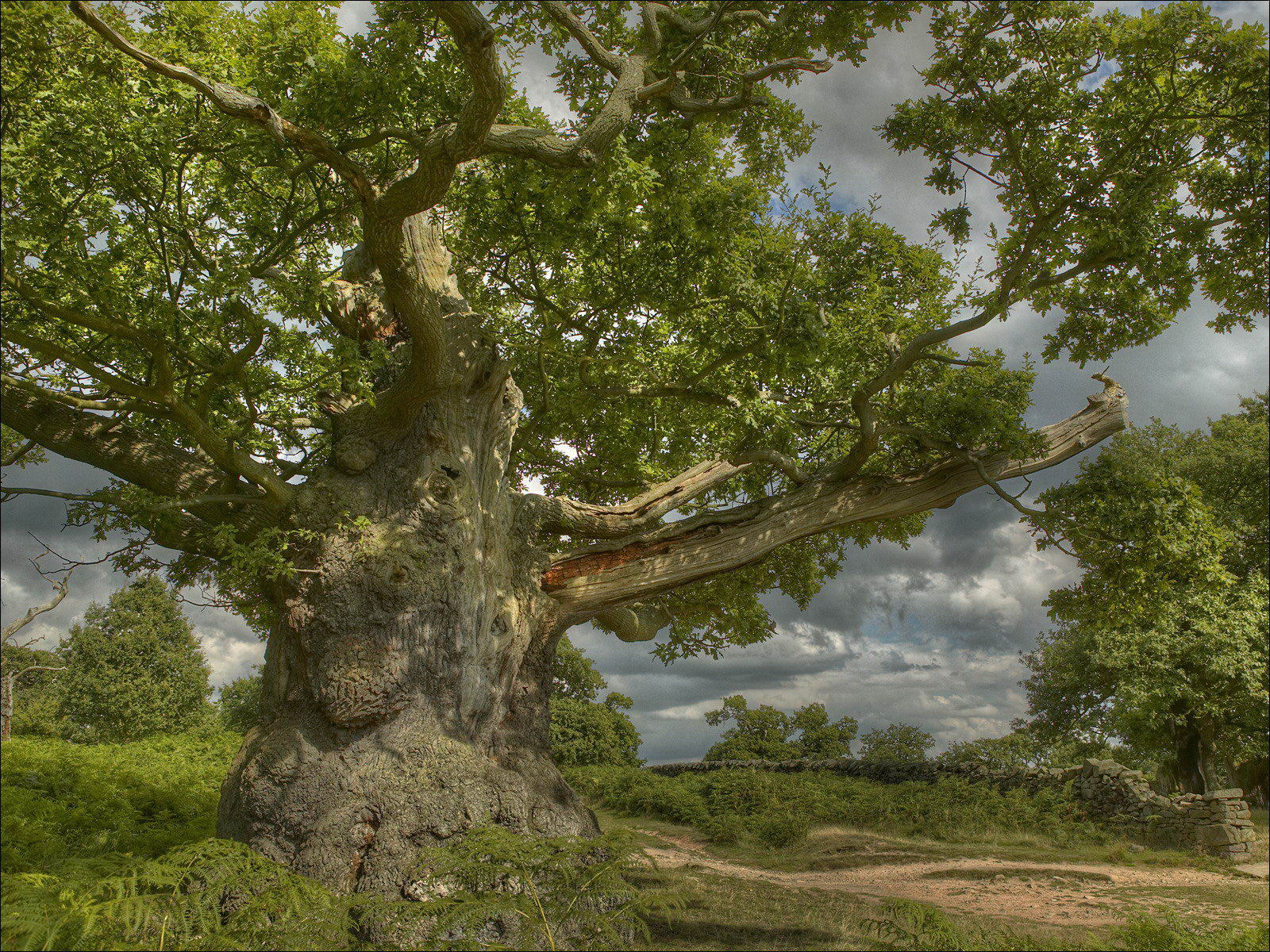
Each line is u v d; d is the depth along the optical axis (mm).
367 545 9094
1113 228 9414
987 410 10867
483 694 9727
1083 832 15883
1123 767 17516
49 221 7391
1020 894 10664
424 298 8758
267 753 8422
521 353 11828
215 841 5195
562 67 10086
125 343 9812
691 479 12805
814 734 32250
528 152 7793
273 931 4504
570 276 11234
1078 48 9703
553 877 5297
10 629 12477
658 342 11188
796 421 12750
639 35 8641
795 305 9516
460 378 10227
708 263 9797
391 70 7891
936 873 12297
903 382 12359
